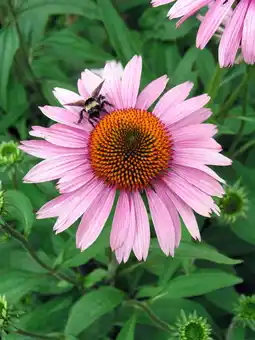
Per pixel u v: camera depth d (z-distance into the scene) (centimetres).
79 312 18
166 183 17
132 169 17
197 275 19
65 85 27
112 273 21
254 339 22
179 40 30
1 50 25
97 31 31
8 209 19
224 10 18
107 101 18
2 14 29
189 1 18
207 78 26
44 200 22
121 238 16
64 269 22
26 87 30
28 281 20
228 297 22
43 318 21
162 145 17
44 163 17
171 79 25
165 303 21
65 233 23
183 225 18
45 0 27
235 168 24
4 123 26
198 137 17
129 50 25
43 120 30
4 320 17
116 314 21
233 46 17
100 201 17
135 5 31
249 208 22
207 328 18
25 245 19
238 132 25
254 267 25
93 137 17
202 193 16
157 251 20
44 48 28
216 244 24
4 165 20
